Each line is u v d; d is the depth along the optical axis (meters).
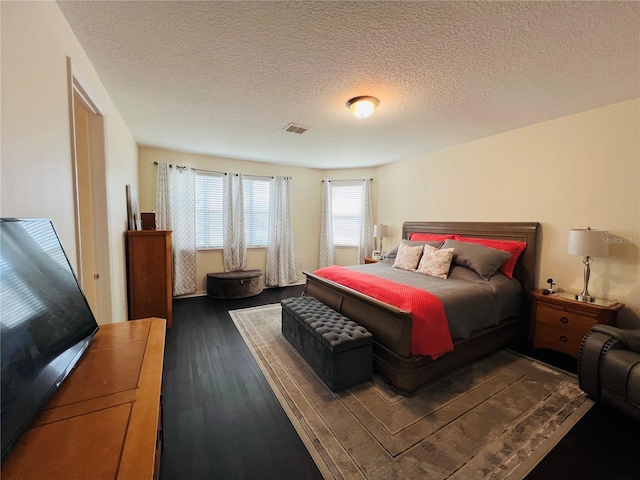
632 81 2.05
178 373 2.30
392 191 5.07
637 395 1.66
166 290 3.18
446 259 3.01
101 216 2.23
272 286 5.29
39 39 1.16
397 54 1.74
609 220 2.50
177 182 4.38
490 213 3.44
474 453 1.51
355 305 2.60
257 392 2.05
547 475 1.38
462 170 3.77
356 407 1.88
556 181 2.84
